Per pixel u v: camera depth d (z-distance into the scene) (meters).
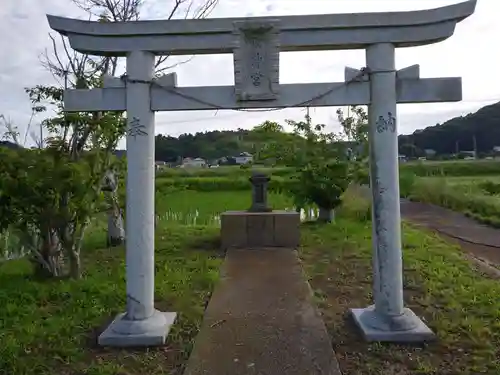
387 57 5.06
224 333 5.21
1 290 6.85
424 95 5.09
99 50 5.14
